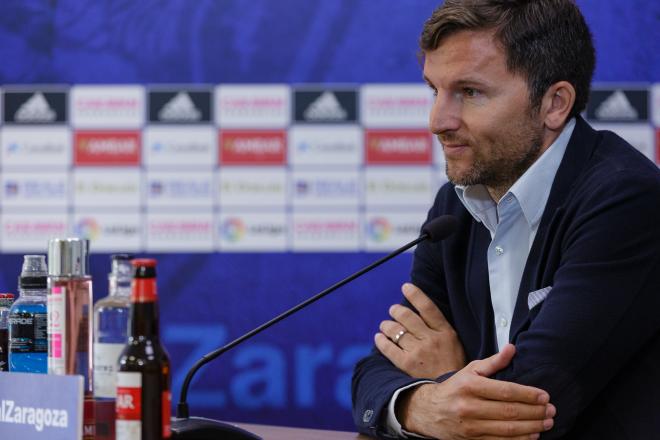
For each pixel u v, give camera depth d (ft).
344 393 23.65
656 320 8.69
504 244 9.90
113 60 23.61
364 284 23.53
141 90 23.54
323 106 23.48
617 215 8.72
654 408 8.63
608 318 8.46
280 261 23.54
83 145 23.49
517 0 9.22
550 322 8.52
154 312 6.45
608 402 8.81
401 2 23.40
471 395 8.46
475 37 9.17
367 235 23.48
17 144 23.49
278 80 23.49
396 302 23.50
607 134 9.81
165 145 23.50
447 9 9.25
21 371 8.41
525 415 8.33
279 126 23.50
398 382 9.34
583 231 8.83
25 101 23.53
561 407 8.39
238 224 23.53
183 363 23.61
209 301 23.59
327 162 23.43
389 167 23.43
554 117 9.45
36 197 23.49
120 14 23.62
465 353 10.37
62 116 23.53
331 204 23.44
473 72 9.17
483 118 9.24
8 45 23.62
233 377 23.67
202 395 23.72
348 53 23.49
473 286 10.25
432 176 23.40
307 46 23.52
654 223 8.73
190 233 23.58
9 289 23.44
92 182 23.49
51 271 7.51
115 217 23.50
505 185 9.78
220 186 23.49
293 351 23.70
